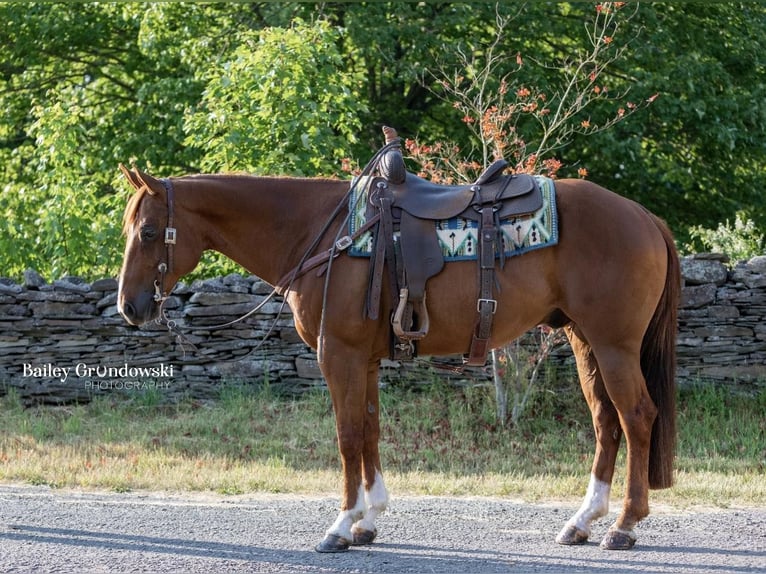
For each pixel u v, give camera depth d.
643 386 5.43
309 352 10.40
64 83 17.08
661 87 14.07
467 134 14.83
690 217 15.94
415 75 13.92
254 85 11.69
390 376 10.37
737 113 14.54
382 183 5.54
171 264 5.59
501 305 5.38
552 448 8.92
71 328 10.34
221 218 5.71
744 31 15.39
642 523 6.07
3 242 13.05
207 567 5.04
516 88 13.28
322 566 5.07
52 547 5.46
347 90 12.01
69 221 12.36
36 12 16.08
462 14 14.17
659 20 14.71
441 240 5.39
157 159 15.05
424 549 5.45
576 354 5.81
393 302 5.38
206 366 10.43
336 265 5.43
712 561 5.14
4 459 8.05
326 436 9.15
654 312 5.57
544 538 5.73
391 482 7.41
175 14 15.20
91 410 10.02
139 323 5.55
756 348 10.13
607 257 5.36
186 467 7.91
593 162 15.24
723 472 7.93
